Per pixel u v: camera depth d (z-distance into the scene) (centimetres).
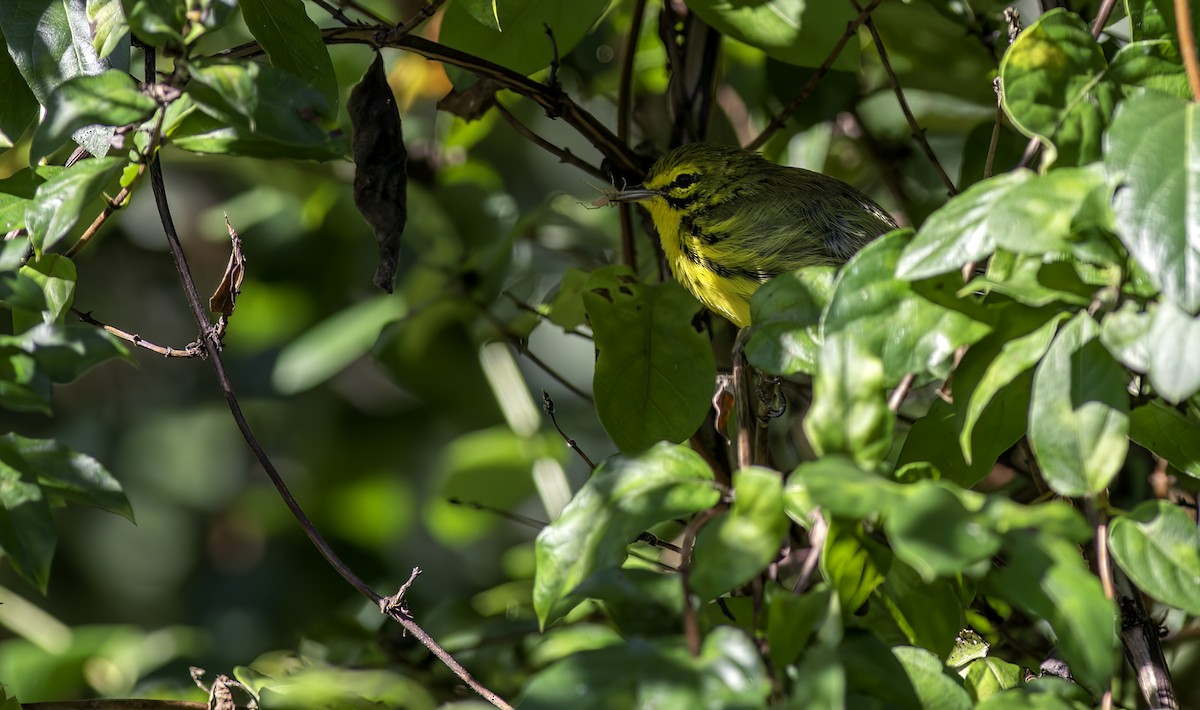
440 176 1202
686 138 996
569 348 1293
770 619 461
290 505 636
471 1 746
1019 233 461
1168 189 430
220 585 1299
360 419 1359
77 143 697
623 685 450
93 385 1369
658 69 1130
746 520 467
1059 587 432
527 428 1079
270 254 1283
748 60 1088
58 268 664
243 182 1400
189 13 528
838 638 454
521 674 880
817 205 1009
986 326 512
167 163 1272
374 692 814
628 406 740
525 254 1177
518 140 1312
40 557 541
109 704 686
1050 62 511
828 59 823
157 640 980
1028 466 785
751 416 730
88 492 554
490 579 1281
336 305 1292
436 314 1157
